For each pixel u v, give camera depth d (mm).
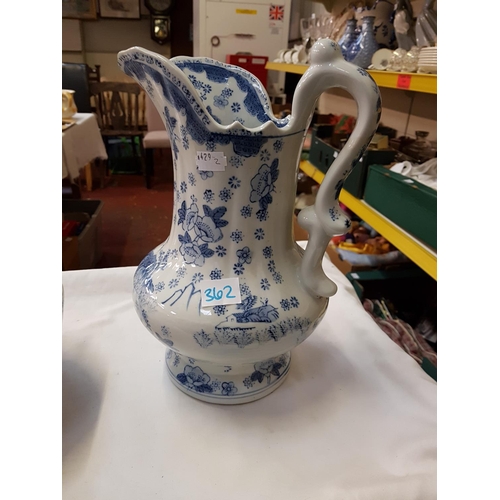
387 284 1403
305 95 468
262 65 2854
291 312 524
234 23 2863
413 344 1139
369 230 1722
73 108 2447
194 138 466
